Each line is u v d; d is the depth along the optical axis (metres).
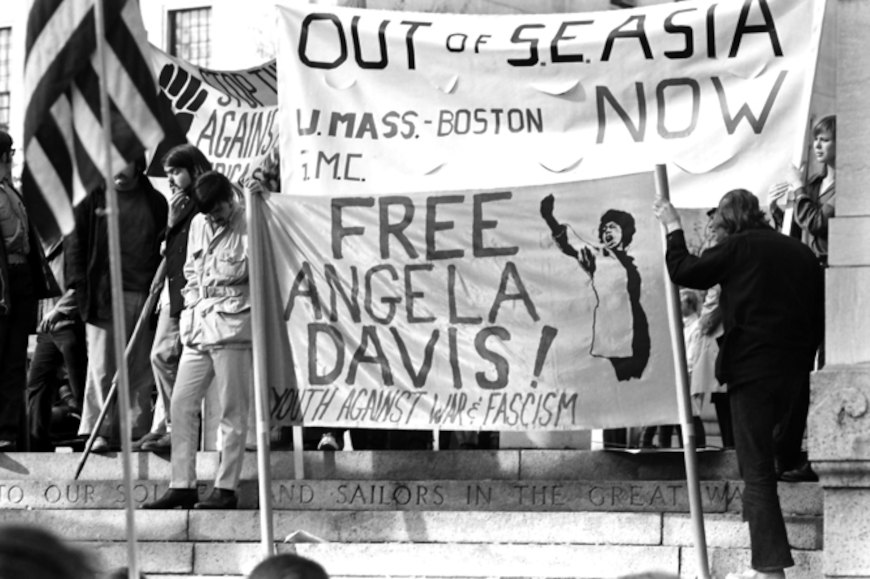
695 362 13.16
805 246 10.75
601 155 12.93
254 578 4.97
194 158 13.90
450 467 13.02
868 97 9.88
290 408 12.11
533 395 11.62
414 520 12.29
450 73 13.27
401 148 13.31
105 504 13.74
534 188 11.64
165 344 14.05
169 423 14.24
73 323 15.41
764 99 12.60
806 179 13.75
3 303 14.03
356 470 13.25
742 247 10.62
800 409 10.73
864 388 9.66
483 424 11.73
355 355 12.02
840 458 9.68
